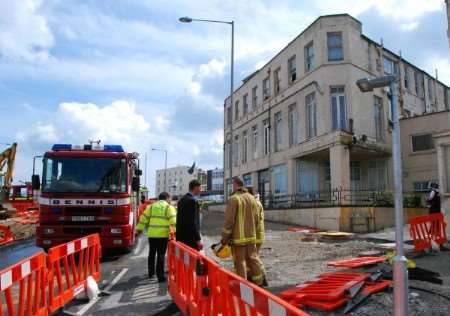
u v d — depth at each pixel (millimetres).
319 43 22703
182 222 7824
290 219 22000
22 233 19469
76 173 11758
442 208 15273
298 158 25047
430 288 6570
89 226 11461
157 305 6695
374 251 11648
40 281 5727
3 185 31812
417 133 22359
